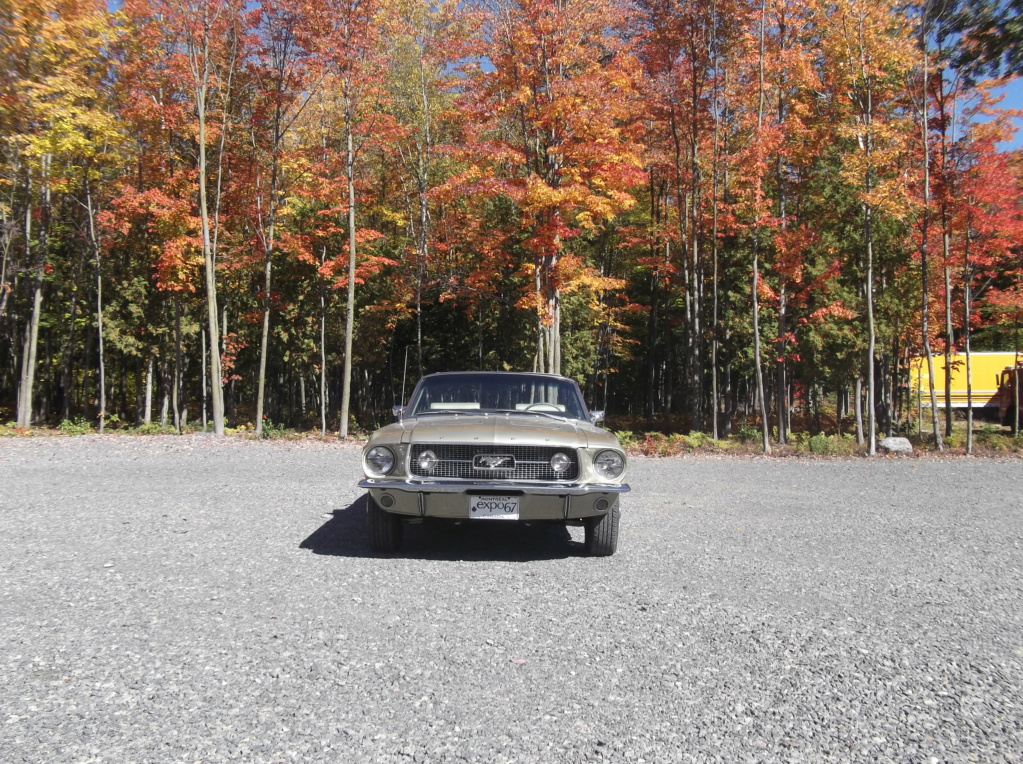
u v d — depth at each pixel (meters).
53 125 15.48
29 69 14.91
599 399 42.41
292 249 19.62
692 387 22.17
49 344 29.80
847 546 6.22
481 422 5.79
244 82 18.50
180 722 2.73
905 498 9.37
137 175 19.72
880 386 29.61
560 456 5.38
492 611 4.17
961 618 4.25
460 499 5.23
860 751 2.62
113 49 16.22
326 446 15.81
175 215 18.03
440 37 22.33
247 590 4.50
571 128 15.24
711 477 11.40
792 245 17.83
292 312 24.97
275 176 18.84
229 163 19.91
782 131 16.89
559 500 5.25
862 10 15.72
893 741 2.70
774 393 32.03
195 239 18.17
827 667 3.43
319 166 18.59
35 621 3.85
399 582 4.76
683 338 35.19
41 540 5.80
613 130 15.34
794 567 5.41
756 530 6.87
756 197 17.48
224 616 3.99
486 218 22.62
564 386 6.81
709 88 19.27
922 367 32.25
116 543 5.74
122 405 32.16
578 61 15.60
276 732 2.67
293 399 31.83
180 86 17.41
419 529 6.76
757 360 17.58
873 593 4.75
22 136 15.09
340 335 26.66
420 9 22.70
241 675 3.19
